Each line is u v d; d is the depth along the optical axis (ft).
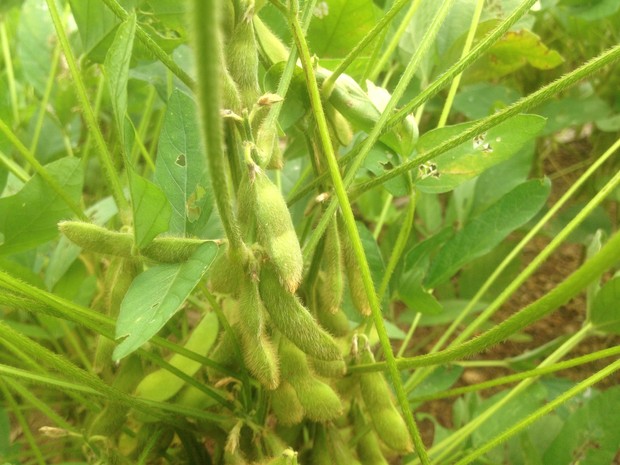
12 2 1.64
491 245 1.09
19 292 0.68
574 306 1.71
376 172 0.84
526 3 0.68
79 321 0.69
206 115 0.38
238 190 0.69
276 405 0.77
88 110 0.81
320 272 0.85
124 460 0.81
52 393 1.12
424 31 1.14
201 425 0.88
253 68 0.67
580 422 0.96
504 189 1.37
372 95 0.82
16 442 1.02
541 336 1.64
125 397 0.73
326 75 0.75
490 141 0.82
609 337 1.59
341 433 0.90
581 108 1.58
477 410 1.10
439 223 1.47
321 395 0.74
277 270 0.62
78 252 0.99
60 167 0.84
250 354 0.68
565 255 1.87
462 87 1.57
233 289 0.67
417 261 1.10
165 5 0.89
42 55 1.36
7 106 1.00
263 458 0.79
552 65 1.30
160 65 1.09
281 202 0.61
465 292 1.46
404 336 1.14
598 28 1.71
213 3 0.32
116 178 0.81
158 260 0.64
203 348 0.81
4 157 0.95
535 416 0.72
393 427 0.78
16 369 0.72
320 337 0.65
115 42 0.60
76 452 1.05
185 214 0.72
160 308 0.57
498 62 1.33
